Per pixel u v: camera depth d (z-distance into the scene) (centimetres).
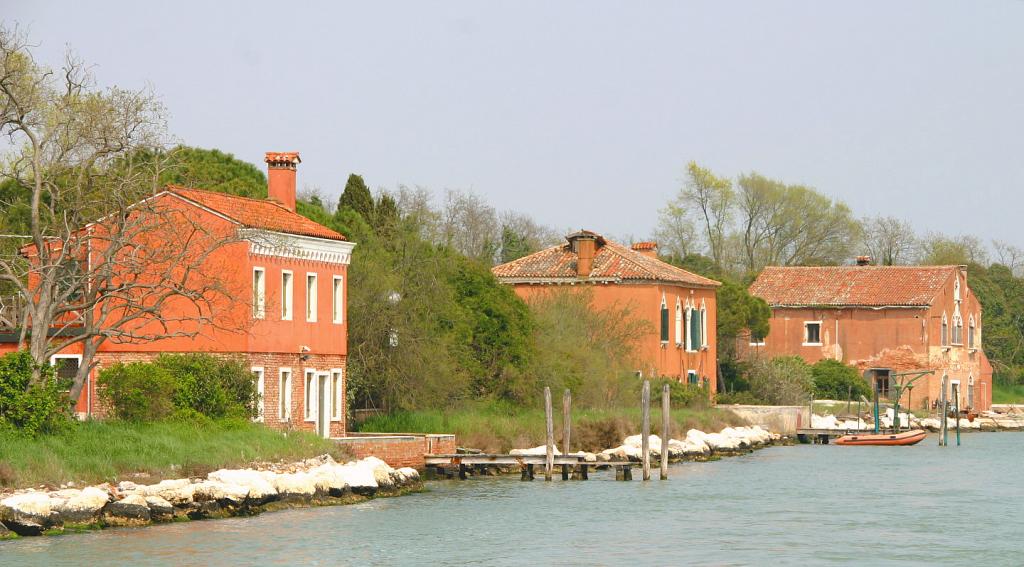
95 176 8362
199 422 8244
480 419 10906
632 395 12888
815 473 10462
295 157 10312
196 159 13150
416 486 8819
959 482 9888
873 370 14925
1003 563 6325
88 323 8081
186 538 6481
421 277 11350
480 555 6366
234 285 8788
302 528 6938
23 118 7962
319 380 9712
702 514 7831
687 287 15025
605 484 9381
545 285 14275
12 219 10350
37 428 7194
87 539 6359
